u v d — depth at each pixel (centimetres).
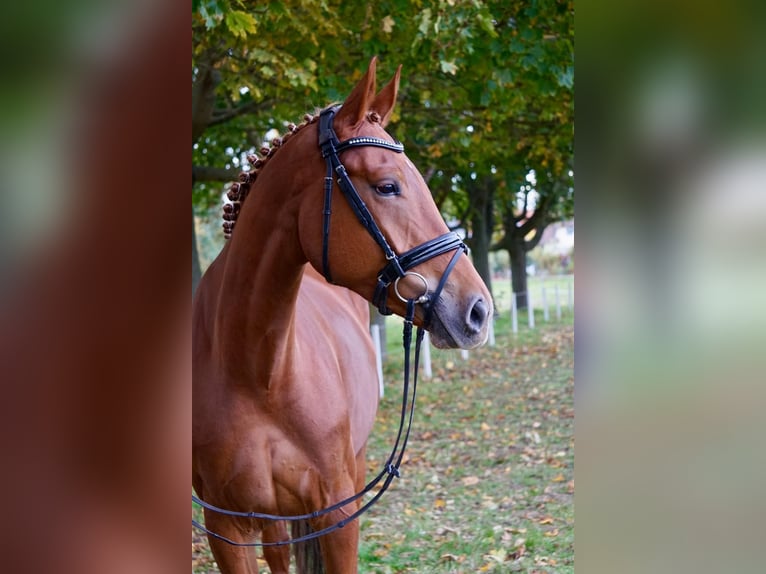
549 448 638
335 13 505
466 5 471
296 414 215
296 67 489
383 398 876
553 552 410
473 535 439
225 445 212
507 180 1037
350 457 231
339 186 187
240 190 223
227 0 385
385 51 583
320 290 289
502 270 3234
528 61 547
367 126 193
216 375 216
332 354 241
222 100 690
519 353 1201
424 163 824
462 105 691
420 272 183
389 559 404
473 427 726
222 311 211
